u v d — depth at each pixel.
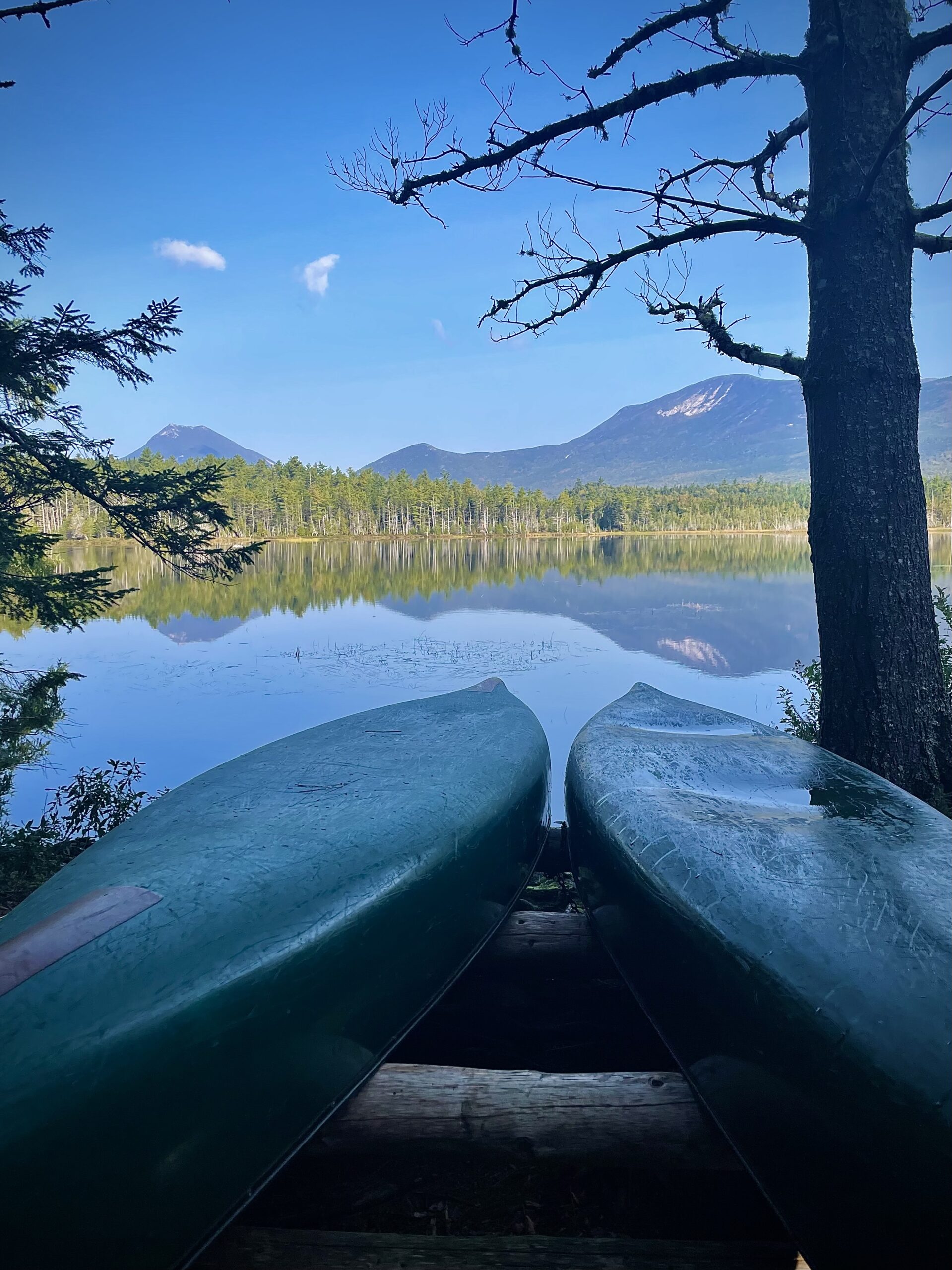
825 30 3.13
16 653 16.25
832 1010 1.41
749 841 2.04
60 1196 1.24
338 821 2.22
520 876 2.86
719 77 3.25
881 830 2.10
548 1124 1.73
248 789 2.50
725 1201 1.82
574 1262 1.48
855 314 3.15
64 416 5.32
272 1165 1.58
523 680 12.00
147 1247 1.35
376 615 23.00
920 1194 1.19
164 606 26.91
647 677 12.15
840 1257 1.32
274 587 34.72
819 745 3.40
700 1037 1.75
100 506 5.48
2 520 5.07
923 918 1.60
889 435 3.16
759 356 3.61
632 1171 1.89
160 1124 1.38
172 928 1.64
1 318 4.96
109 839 2.16
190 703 11.30
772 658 14.07
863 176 3.11
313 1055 1.68
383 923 1.90
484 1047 2.46
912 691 3.19
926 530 3.24
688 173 3.53
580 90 3.39
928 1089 1.23
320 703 11.17
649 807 2.34
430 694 11.42
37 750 7.19
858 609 3.20
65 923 1.63
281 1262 1.49
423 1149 1.75
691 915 1.82
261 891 1.81
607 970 2.62
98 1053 1.34
